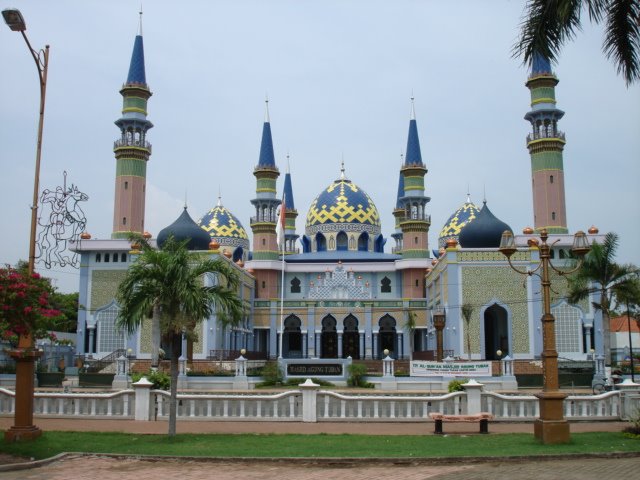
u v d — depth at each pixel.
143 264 18.80
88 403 23.42
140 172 60.41
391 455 15.04
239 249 79.06
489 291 49.12
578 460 14.91
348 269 68.56
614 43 20.78
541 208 57.28
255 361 48.97
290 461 14.71
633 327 74.44
